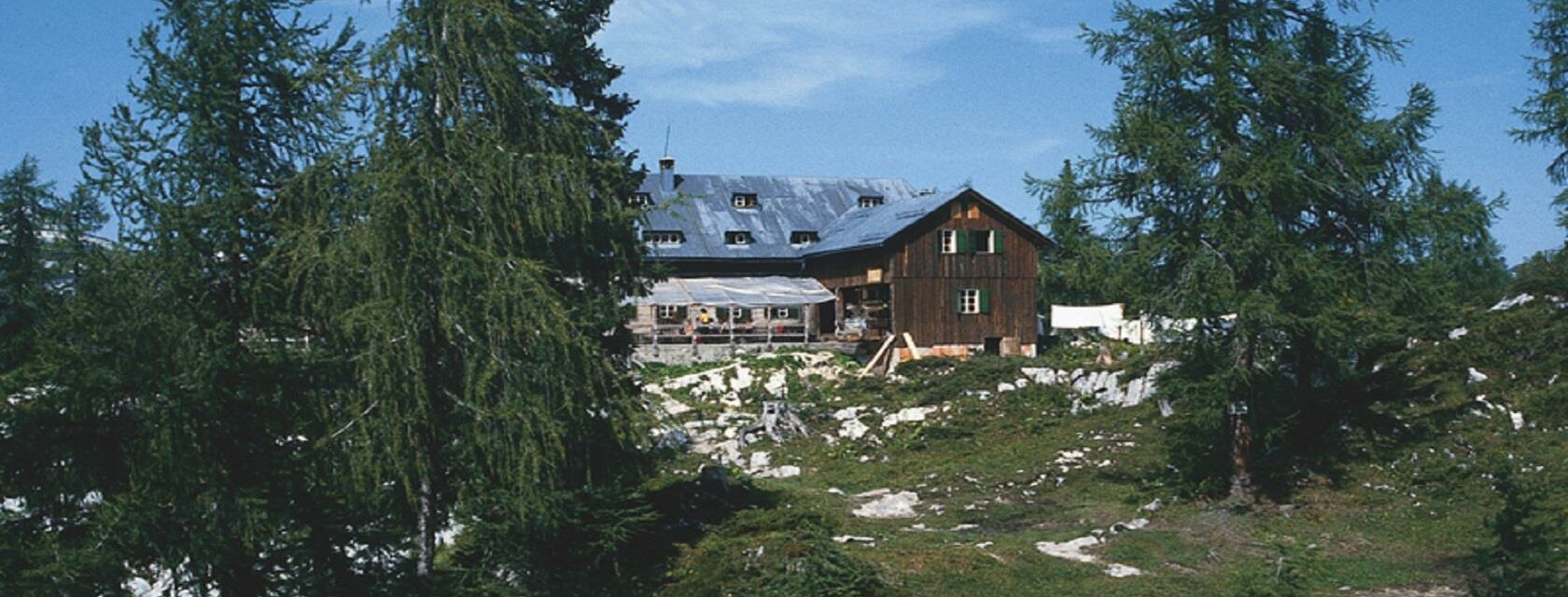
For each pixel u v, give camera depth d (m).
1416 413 25.52
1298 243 22.86
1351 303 22.89
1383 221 22.97
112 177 14.19
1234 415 23.59
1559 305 28.81
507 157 16.31
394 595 15.80
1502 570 14.83
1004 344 49.31
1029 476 27.69
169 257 14.21
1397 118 22.52
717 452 33.28
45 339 14.24
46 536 13.90
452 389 16.23
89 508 14.57
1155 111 23.08
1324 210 23.94
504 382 15.93
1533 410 23.88
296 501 15.26
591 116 19.50
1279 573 17.27
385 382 14.94
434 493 16.70
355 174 15.54
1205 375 23.19
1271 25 22.83
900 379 41.53
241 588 15.14
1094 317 51.47
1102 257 23.06
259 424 15.12
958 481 27.91
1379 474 23.42
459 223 16.28
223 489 14.30
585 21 22.81
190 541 14.09
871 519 24.47
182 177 14.33
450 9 16.19
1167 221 23.12
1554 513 18.36
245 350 15.06
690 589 17.42
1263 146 22.55
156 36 14.69
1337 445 25.08
